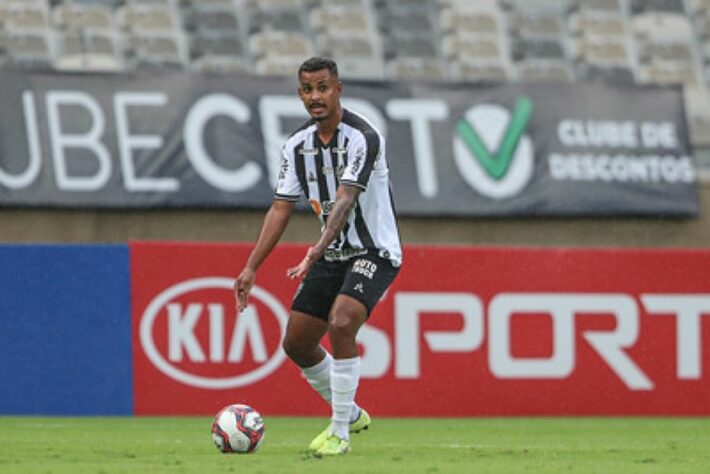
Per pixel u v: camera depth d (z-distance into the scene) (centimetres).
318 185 2472
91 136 5034
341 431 2422
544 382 4366
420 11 6381
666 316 4441
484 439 3341
